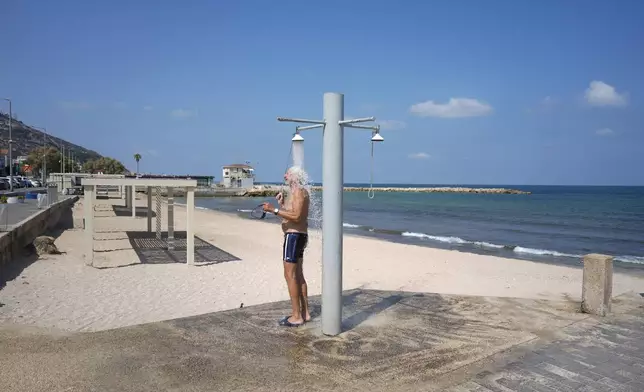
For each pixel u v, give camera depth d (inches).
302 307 201.6
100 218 1002.1
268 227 1019.3
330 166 181.3
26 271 408.5
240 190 4040.4
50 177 1882.4
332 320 183.9
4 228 454.3
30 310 291.3
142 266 465.7
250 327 193.0
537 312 223.8
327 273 183.6
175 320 202.1
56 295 332.5
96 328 261.9
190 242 478.0
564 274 509.7
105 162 4301.2
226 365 151.8
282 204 193.9
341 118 180.5
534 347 174.9
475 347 173.8
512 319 211.2
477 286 425.4
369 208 2368.4
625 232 1163.3
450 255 644.1
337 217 183.0
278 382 139.9
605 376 149.6
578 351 171.5
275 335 183.2
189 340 175.5
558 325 203.3
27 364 147.5
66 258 491.2
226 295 353.1
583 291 225.0
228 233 856.3
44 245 502.3
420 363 157.2
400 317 211.8
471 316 215.0
